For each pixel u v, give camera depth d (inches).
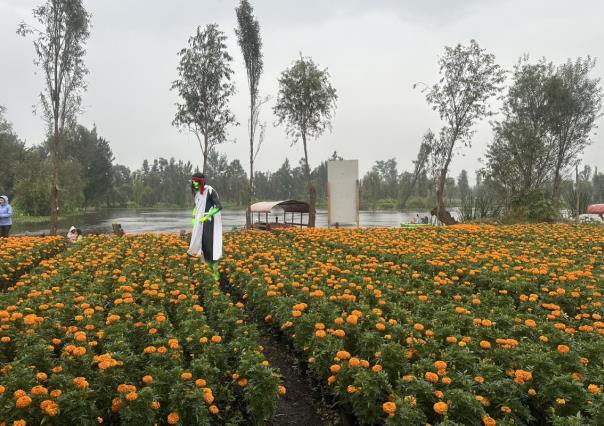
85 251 451.8
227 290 407.8
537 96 1225.4
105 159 3590.1
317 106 1077.8
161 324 227.6
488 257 403.5
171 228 1487.5
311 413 206.2
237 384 189.2
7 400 143.7
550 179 1301.7
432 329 224.7
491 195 1307.8
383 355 184.5
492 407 164.9
